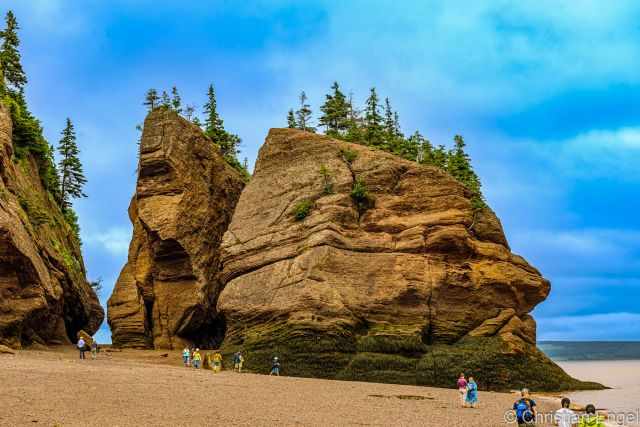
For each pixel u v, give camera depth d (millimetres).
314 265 64375
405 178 72250
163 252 85688
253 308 65625
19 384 35344
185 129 90625
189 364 65938
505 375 59531
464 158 88938
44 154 96312
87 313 95312
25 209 77750
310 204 70938
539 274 70188
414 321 62469
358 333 61219
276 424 29031
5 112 76812
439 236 66188
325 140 77125
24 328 69188
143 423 27234
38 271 68000
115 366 53812
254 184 77750
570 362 175625
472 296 64812
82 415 28125
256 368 60312
